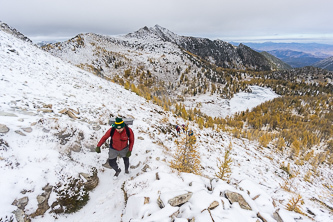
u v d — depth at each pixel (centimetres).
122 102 1677
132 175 598
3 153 436
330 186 5575
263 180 2102
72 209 460
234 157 2556
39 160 480
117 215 430
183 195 396
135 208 388
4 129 491
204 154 1636
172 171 578
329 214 924
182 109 8825
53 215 425
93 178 554
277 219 398
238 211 379
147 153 784
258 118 14438
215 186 461
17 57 1535
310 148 10931
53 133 592
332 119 15888
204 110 17350
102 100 1386
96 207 477
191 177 528
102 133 797
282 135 11425
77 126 702
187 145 708
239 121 13875
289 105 19075
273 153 7306
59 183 466
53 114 753
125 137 538
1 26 2745
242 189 487
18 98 794
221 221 333
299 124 14362
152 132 1200
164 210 352
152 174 520
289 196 1403
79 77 2020
